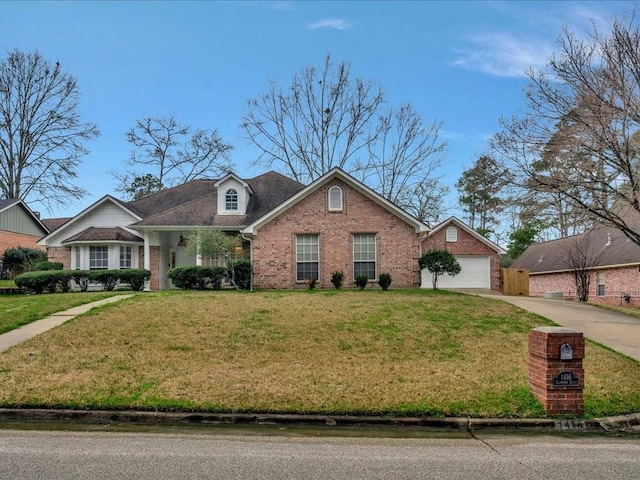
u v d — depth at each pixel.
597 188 16.48
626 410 7.54
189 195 26.94
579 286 28.77
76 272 19.45
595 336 12.39
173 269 20.42
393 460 5.68
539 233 45.53
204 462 5.54
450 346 10.86
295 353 10.10
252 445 6.20
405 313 13.62
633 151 16.11
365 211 20.91
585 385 8.49
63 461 5.53
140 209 25.75
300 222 20.78
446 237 31.50
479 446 6.28
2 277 31.80
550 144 17.02
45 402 7.50
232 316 12.95
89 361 9.41
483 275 31.39
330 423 7.13
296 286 20.59
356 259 20.83
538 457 5.86
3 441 6.28
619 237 29.36
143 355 9.82
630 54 15.77
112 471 5.23
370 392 7.97
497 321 13.23
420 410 7.33
